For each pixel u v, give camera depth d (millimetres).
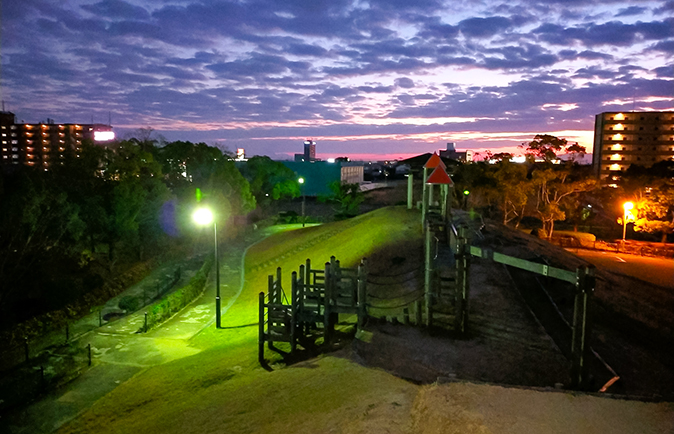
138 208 34094
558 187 51938
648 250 48188
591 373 13906
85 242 32438
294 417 10406
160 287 31922
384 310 18625
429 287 15977
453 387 9656
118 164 35625
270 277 17438
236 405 12242
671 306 22375
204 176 50531
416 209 42062
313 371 13523
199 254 41719
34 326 23828
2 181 31750
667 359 15867
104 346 20812
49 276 28688
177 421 12133
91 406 15047
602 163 93750
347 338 16531
